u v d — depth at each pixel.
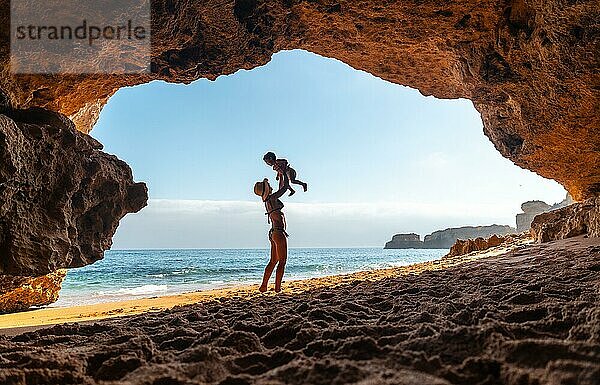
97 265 48.47
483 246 21.78
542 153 10.73
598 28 6.29
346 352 2.29
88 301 15.07
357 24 8.43
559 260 6.77
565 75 7.44
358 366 1.94
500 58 8.52
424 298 4.48
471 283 5.34
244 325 3.37
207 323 3.97
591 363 1.70
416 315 3.31
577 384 1.55
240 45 8.21
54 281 11.53
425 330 2.53
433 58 9.73
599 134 8.88
